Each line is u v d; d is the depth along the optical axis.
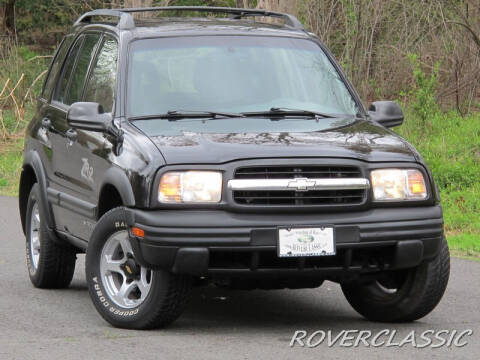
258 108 8.51
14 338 7.68
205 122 8.20
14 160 21.14
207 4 30.25
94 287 8.02
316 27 20.47
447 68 20.81
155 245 7.35
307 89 8.89
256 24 9.63
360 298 8.52
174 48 8.89
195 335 7.69
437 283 8.05
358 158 7.63
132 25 9.16
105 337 7.61
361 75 20.33
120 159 7.89
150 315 7.66
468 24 20.20
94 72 9.28
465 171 16.17
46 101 10.40
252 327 8.10
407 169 7.79
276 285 7.92
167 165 7.44
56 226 9.59
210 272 7.39
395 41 20.88
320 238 7.42
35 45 35.47
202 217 7.32
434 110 19.88
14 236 13.39
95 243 8.00
